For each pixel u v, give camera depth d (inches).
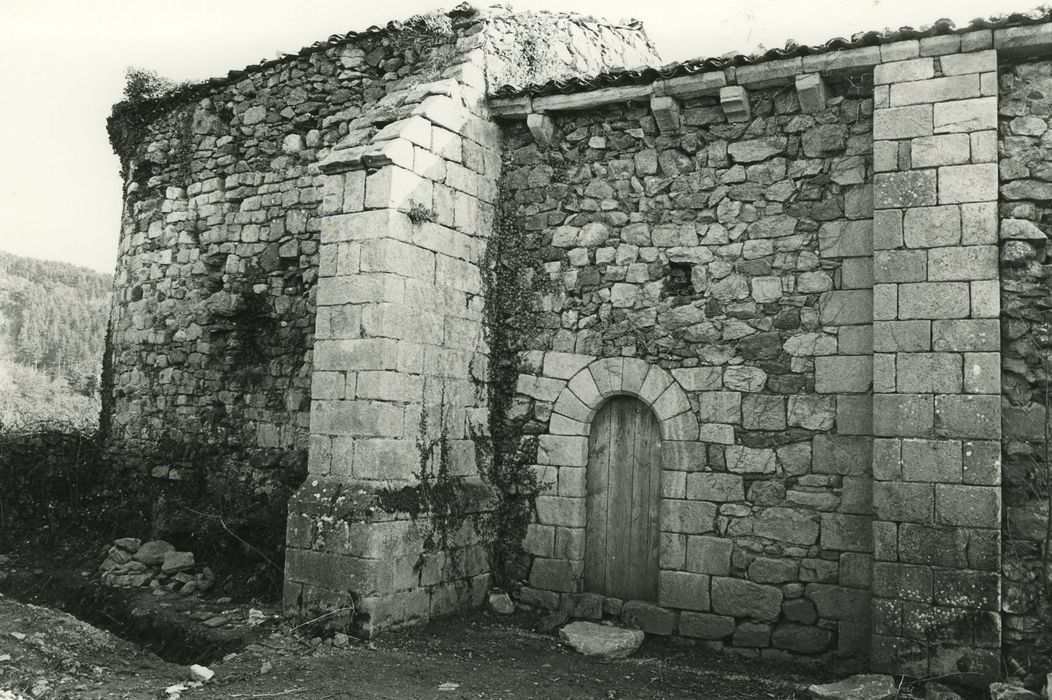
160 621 333.7
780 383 297.1
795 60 293.7
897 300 268.8
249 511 403.2
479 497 333.1
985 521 250.7
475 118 347.6
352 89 410.6
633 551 322.7
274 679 252.5
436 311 323.3
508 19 374.3
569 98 339.6
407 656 276.2
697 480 306.3
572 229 343.6
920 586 256.1
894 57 278.2
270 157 435.2
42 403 695.1
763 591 291.6
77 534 456.4
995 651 245.8
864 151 291.0
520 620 324.5
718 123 318.3
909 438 262.4
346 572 290.4
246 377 427.2
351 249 310.0
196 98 469.1
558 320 342.0
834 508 284.2
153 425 462.0
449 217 331.3
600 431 333.7
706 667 283.3
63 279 1678.2
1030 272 257.4
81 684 247.9
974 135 264.8
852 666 275.1
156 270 475.2
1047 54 265.0
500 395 350.9
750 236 308.0
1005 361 258.4
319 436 310.2
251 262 434.6
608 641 290.5
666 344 318.7
